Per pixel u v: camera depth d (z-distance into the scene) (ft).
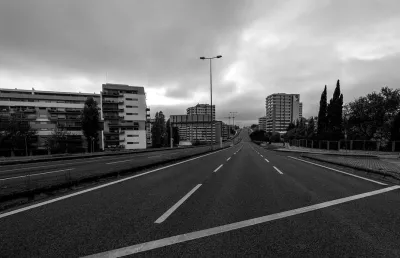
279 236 9.56
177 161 44.21
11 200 14.87
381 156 52.80
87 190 18.37
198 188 19.16
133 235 9.66
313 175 26.25
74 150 165.37
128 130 204.74
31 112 169.48
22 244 8.78
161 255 8.06
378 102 81.97
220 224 10.89
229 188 19.16
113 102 202.08
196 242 9.04
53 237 9.44
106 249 8.45
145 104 217.77
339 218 11.71
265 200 15.25
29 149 152.15
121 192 17.67
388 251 8.28
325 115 115.96
